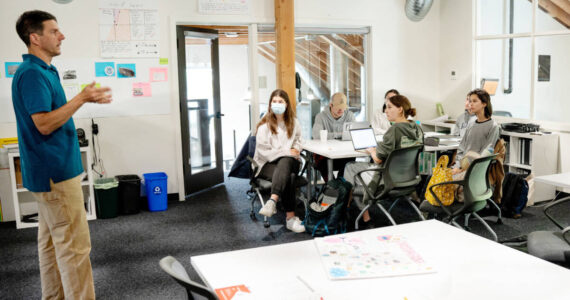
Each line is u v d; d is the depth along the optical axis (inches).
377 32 253.1
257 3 227.6
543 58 217.8
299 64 300.7
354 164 179.8
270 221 186.1
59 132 100.3
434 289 59.1
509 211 183.9
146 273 138.9
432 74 267.9
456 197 144.7
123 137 212.5
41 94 95.4
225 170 290.4
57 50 101.8
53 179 99.3
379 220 183.8
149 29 211.0
